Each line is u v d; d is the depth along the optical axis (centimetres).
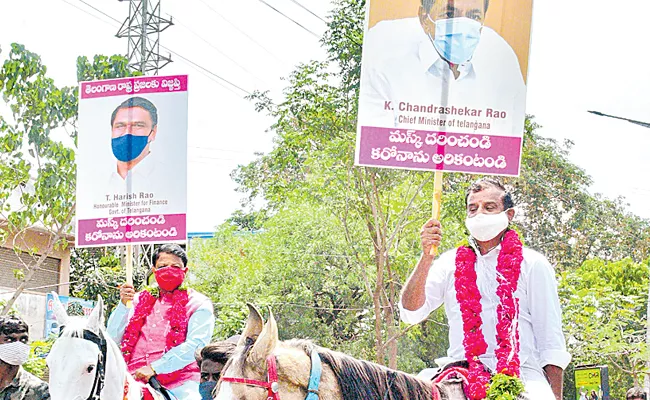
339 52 1634
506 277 602
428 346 1705
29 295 1931
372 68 697
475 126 689
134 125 838
